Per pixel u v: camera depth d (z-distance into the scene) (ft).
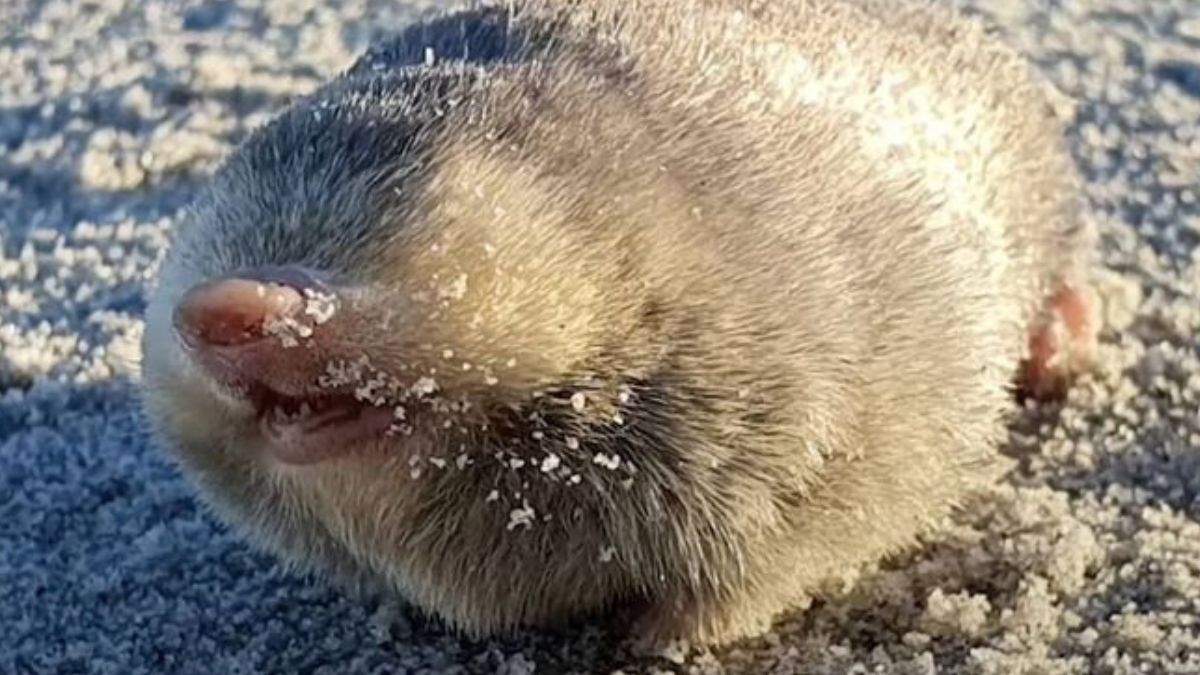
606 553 0.60
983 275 0.68
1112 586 0.65
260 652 0.64
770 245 0.61
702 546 0.61
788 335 0.60
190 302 0.53
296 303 0.54
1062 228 0.78
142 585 0.68
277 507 0.62
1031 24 1.05
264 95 0.99
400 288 0.55
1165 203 0.89
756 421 0.60
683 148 0.61
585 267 0.58
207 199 0.59
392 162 0.57
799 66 0.66
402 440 0.57
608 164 0.59
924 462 0.65
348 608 0.66
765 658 0.63
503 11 0.64
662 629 0.63
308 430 0.56
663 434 0.59
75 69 1.02
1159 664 0.62
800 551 0.63
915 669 0.62
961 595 0.65
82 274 0.86
